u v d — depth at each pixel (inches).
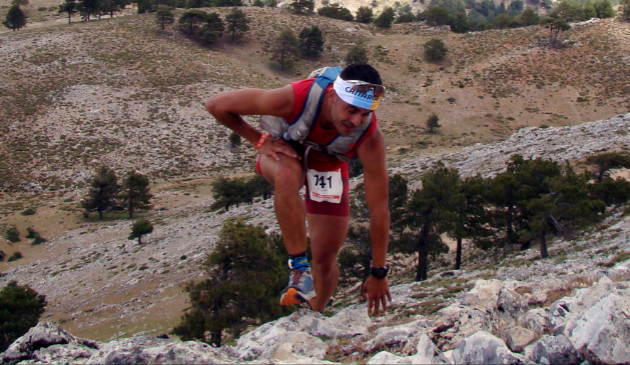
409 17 6131.9
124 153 3319.4
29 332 172.1
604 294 179.0
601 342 134.8
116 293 1653.5
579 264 898.7
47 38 4645.7
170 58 4500.5
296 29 5497.1
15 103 3678.6
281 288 932.6
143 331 1327.5
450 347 170.4
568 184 1153.4
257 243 891.4
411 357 128.5
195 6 6210.6
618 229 1114.1
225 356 131.9
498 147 2684.5
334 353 173.9
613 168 1566.2
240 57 4879.4
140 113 3718.0
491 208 1421.0
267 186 2511.1
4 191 2901.1
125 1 6294.3
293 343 174.7
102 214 2657.5
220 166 3299.7
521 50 5034.5
